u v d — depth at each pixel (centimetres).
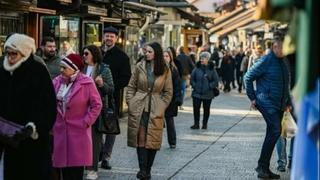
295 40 233
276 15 233
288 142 1380
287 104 1005
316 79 224
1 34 1379
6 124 628
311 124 243
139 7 2183
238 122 1967
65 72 827
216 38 5709
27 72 642
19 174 639
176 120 1991
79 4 1594
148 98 990
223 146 1440
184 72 2358
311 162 250
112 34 1163
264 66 1004
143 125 990
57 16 1630
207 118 1775
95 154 995
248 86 1024
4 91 642
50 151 676
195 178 1061
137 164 1172
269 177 1043
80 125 824
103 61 1166
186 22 3794
